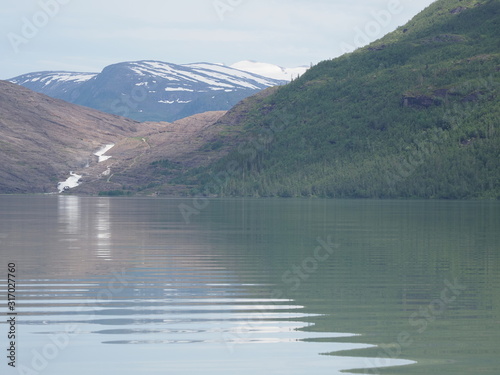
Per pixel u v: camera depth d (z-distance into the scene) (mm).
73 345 29391
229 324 33125
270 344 29562
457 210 162625
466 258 58312
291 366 26609
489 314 35000
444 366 26484
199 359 27484
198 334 31250
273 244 72625
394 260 57250
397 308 36656
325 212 154500
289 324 33094
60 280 46625
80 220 123500
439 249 65812
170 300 39219
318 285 44312
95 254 62906
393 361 27156
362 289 42594
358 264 54656
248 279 47031
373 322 33406
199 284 45000
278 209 174875
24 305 37625
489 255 60438
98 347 29109
